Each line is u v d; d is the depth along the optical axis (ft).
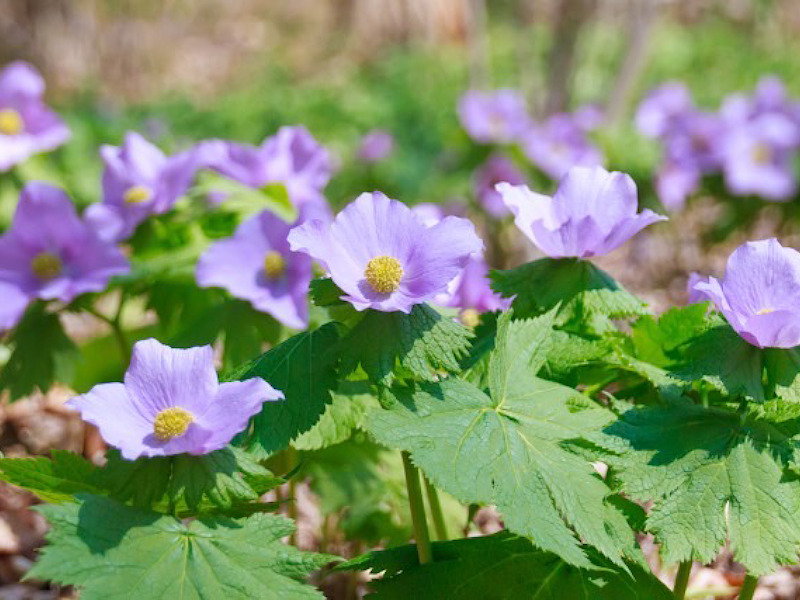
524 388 2.62
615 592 2.63
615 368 2.82
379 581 2.67
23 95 4.83
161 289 3.51
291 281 3.34
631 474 2.53
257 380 2.51
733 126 6.77
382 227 2.60
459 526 3.32
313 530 3.73
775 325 2.51
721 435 2.56
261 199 3.65
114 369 4.04
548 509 2.46
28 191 3.40
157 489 2.48
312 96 11.75
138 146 3.58
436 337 2.52
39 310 3.46
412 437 2.49
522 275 2.79
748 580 2.74
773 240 2.62
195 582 2.43
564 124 6.64
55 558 2.39
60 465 2.55
